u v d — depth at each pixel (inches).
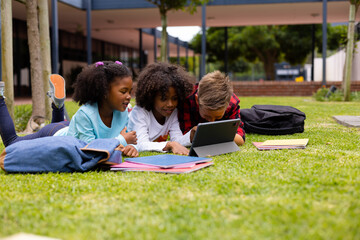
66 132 108.8
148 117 117.1
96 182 75.2
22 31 605.0
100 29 705.0
